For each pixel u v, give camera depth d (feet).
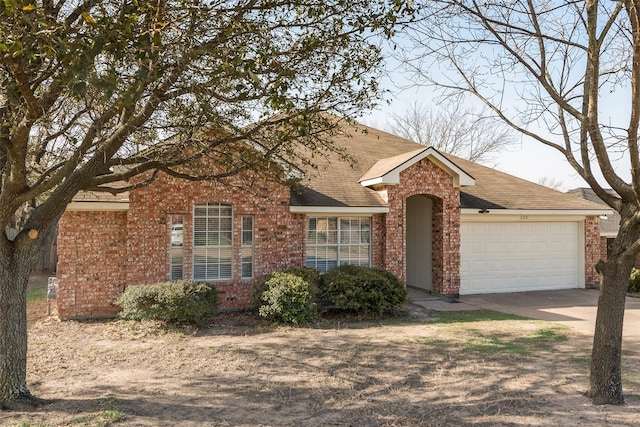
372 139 61.98
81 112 22.35
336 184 49.52
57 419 18.76
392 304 40.52
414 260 56.44
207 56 19.76
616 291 20.83
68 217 38.63
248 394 22.35
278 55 20.01
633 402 20.74
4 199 19.69
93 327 35.94
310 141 25.07
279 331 35.37
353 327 36.83
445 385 23.50
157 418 19.30
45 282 64.75
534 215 55.26
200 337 33.42
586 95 20.90
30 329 35.50
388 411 20.22
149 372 25.61
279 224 44.06
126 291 36.88
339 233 47.55
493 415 19.51
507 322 38.63
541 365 26.68
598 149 19.97
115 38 14.61
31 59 14.53
